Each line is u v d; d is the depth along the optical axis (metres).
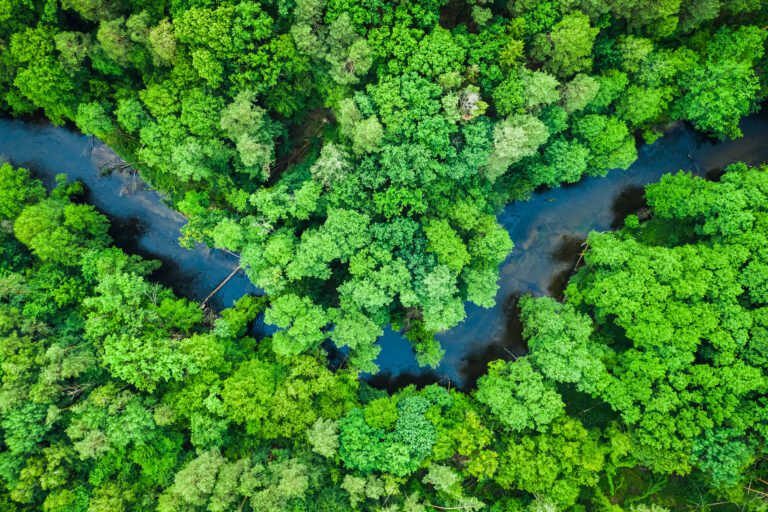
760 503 32.56
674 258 33.25
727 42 34.53
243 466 31.47
